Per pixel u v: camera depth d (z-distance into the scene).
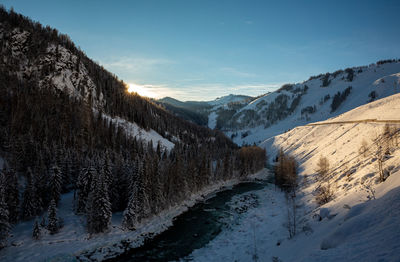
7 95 98.75
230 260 35.59
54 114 106.81
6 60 123.50
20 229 43.12
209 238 45.09
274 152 181.50
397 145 50.94
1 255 35.53
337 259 16.47
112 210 54.22
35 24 167.75
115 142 112.19
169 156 122.75
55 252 37.59
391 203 20.27
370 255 14.52
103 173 47.91
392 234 15.57
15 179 46.12
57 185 52.78
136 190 49.09
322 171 69.19
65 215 50.44
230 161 107.19
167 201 60.94
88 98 145.00
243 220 53.38
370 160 50.78
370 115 111.75
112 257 38.22
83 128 108.25
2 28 135.62
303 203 54.00
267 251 34.69
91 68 181.38
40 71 134.12
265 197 73.75
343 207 29.92
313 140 135.00
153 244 42.91
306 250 24.38
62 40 182.50
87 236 43.16
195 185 76.31
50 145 77.81
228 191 84.25
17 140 68.25
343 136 100.38
